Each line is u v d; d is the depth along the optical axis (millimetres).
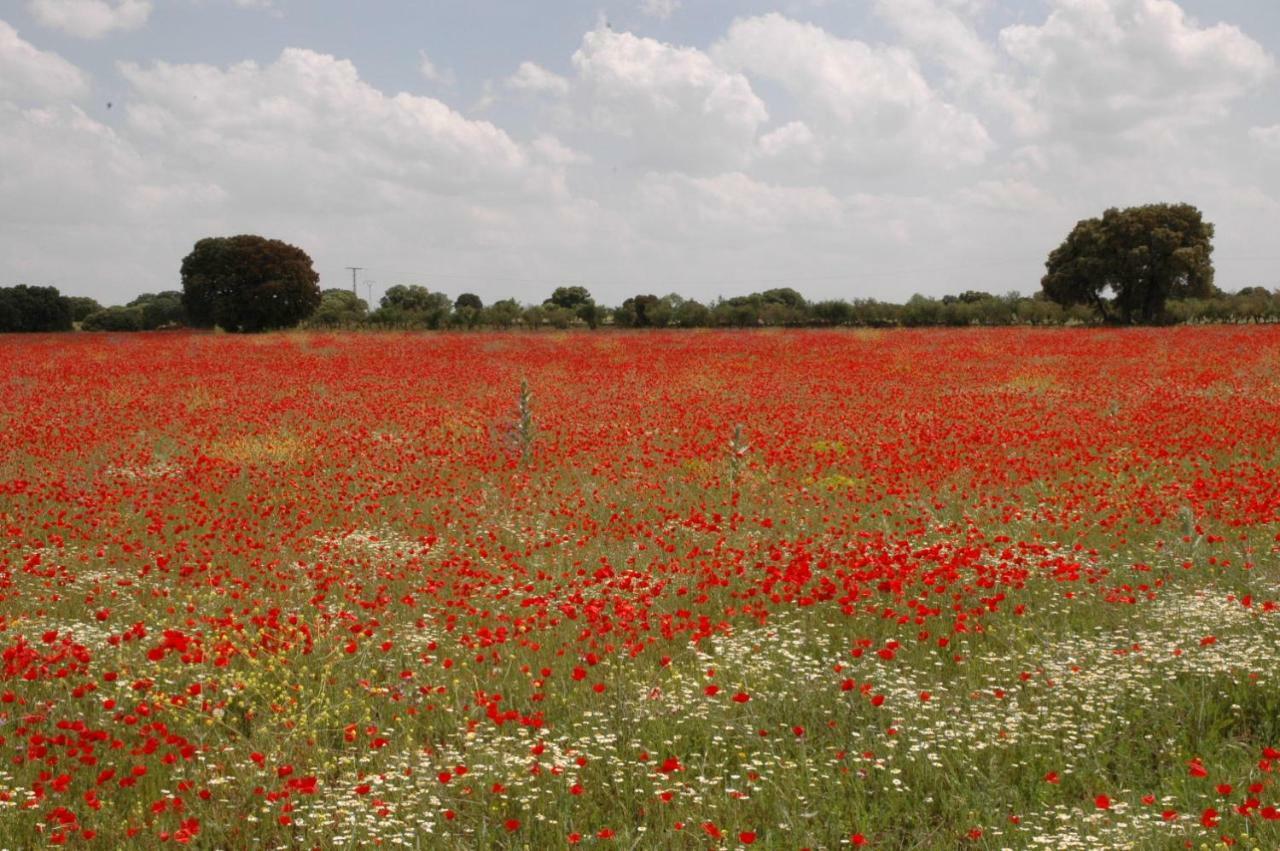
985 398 22875
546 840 5379
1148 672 6949
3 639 7969
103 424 20984
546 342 48844
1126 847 4934
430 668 7602
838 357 36438
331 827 5348
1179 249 67688
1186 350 35656
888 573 9000
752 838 4785
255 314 77812
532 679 7320
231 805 5570
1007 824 5336
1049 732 6352
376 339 53875
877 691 7000
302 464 16266
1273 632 7633
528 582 9797
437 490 14055
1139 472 14203
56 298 86875
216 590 9477
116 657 7641
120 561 10781
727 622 8453
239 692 7047
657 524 11992
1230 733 6371
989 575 8992
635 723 6652
